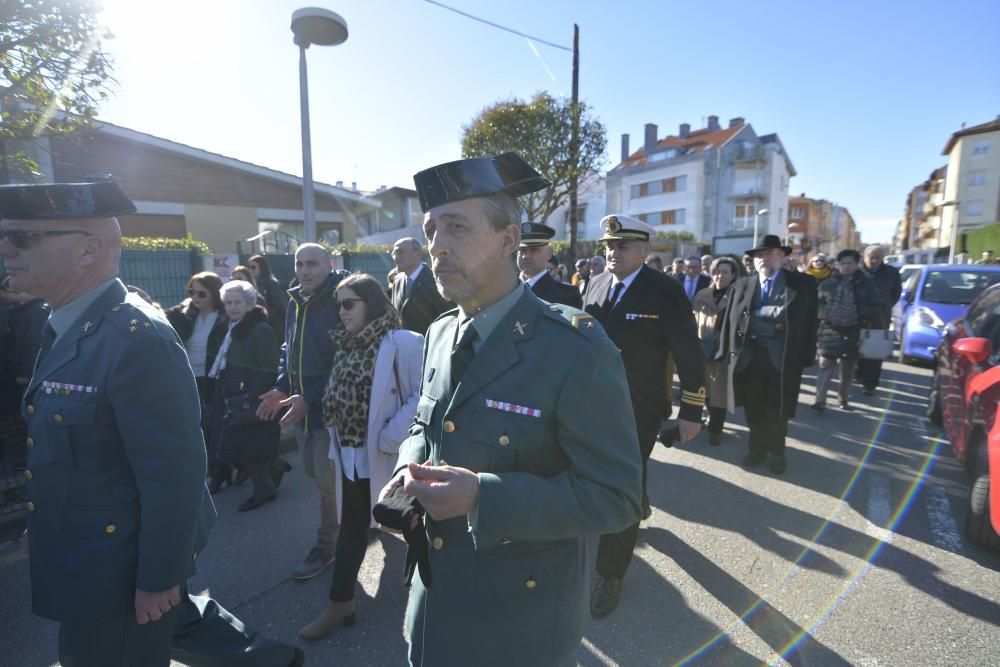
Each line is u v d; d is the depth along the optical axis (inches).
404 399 94.0
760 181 1589.6
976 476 120.8
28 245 52.6
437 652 45.9
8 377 140.9
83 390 52.1
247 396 140.6
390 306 99.0
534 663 44.7
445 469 39.1
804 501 144.9
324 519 113.6
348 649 90.3
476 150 531.2
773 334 163.9
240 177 537.0
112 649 54.5
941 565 112.3
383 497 43.9
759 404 167.5
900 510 138.2
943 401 163.0
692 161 1620.3
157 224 490.9
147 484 52.3
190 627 69.6
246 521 137.8
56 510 52.5
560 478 41.3
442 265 44.1
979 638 90.0
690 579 109.4
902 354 329.7
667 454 184.7
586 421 42.0
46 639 95.3
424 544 43.8
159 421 52.7
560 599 45.9
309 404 107.4
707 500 146.2
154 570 52.6
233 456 141.3
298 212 577.0
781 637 91.7
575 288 134.1
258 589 108.3
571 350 42.9
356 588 108.1
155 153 486.3
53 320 56.7
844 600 101.3
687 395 104.3
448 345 50.0
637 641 91.8
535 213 528.1
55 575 52.6
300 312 116.2
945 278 326.3
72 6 138.3
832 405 247.9
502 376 43.7
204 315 164.6
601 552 100.8
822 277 297.3
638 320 105.7
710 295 217.5
